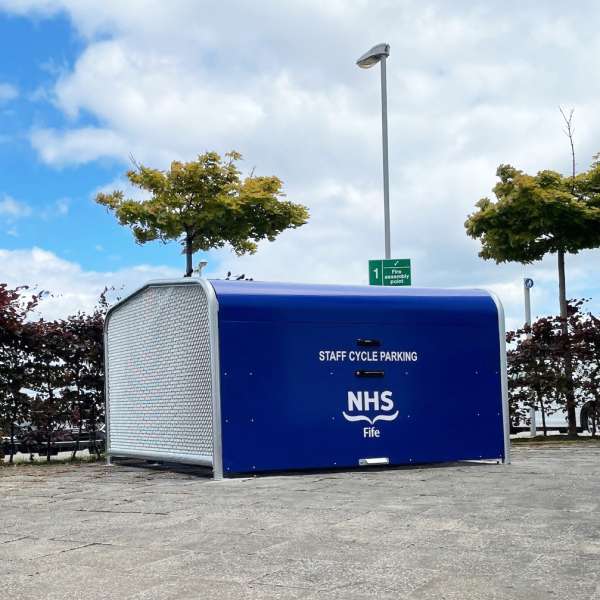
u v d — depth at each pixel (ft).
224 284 26.48
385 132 54.34
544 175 55.01
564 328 46.96
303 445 26.50
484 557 13.10
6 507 20.44
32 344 37.58
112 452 33.60
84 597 11.48
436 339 28.89
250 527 16.25
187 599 11.18
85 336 38.65
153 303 30.35
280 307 26.68
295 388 26.58
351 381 27.40
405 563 12.85
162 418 29.48
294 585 11.73
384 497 19.93
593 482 22.13
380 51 54.24
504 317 29.91
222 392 25.61
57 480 26.68
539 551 13.43
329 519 16.89
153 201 68.44
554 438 46.85
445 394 28.81
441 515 16.98
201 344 26.63
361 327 27.78
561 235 53.47
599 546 13.74
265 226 71.26
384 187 54.19
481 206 57.47
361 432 27.40
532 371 46.83
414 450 28.12
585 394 46.85
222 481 24.39
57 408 37.86
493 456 29.12
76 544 15.19
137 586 11.94
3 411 37.35
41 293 38.14
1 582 12.48
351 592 11.29
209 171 68.39
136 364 31.89
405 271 48.78
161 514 18.22
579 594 10.89
